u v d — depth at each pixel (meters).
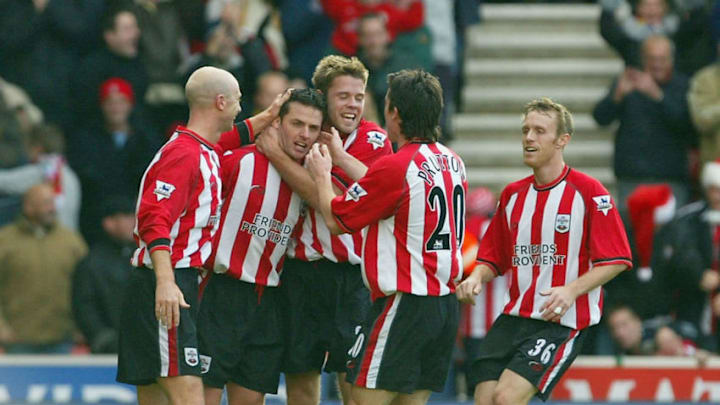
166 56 43.81
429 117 24.05
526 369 24.86
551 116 25.19
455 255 24.28
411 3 42.66
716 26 44.72
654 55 42.38
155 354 23.69
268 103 39.78
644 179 42.44
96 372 36.19
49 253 37.62
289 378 26.86
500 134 47.56
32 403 36.00
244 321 25.58
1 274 37.44
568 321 25.16
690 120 42.28
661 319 36.50
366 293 26.19
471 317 35.19
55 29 42.72
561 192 25.25
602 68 49.16
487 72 49.12
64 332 37.53
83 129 42.03
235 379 25.88
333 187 25.55
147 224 23.08
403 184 23.59
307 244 25.92
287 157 25.28
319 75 25.61
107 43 42.41
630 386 35.72
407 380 23.92
